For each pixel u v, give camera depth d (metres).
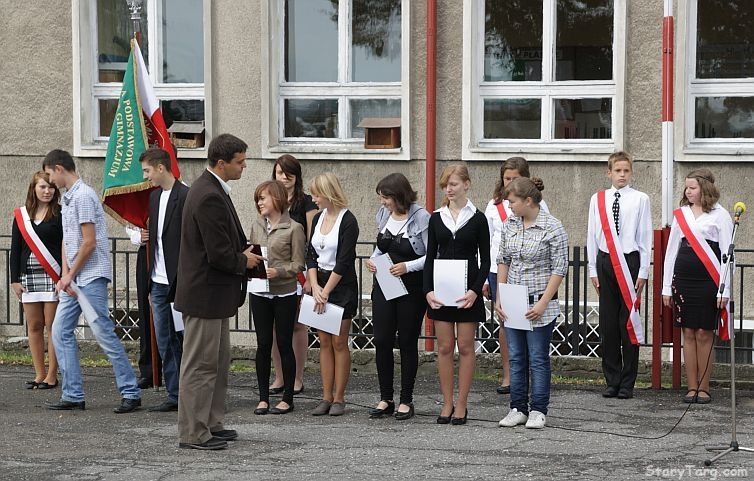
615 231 9.43
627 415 8.88
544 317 8.21
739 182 11.33
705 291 9.23
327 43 12.46
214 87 12.44
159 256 8.87
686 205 9.51
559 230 8.18
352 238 8.69
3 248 12.69
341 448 7.73
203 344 7.62
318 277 8.77
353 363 11.16
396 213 8.59
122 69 12.84
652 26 11.43
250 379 10.73
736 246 11.37
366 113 12.41
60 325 9.19
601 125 11.86
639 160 11.55
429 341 11.38
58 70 12.73
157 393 9.91
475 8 11.91
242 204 12.43
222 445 7.73
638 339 9.43
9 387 10.30
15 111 12.81
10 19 12.77
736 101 11.52
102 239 9.12
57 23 12.70
